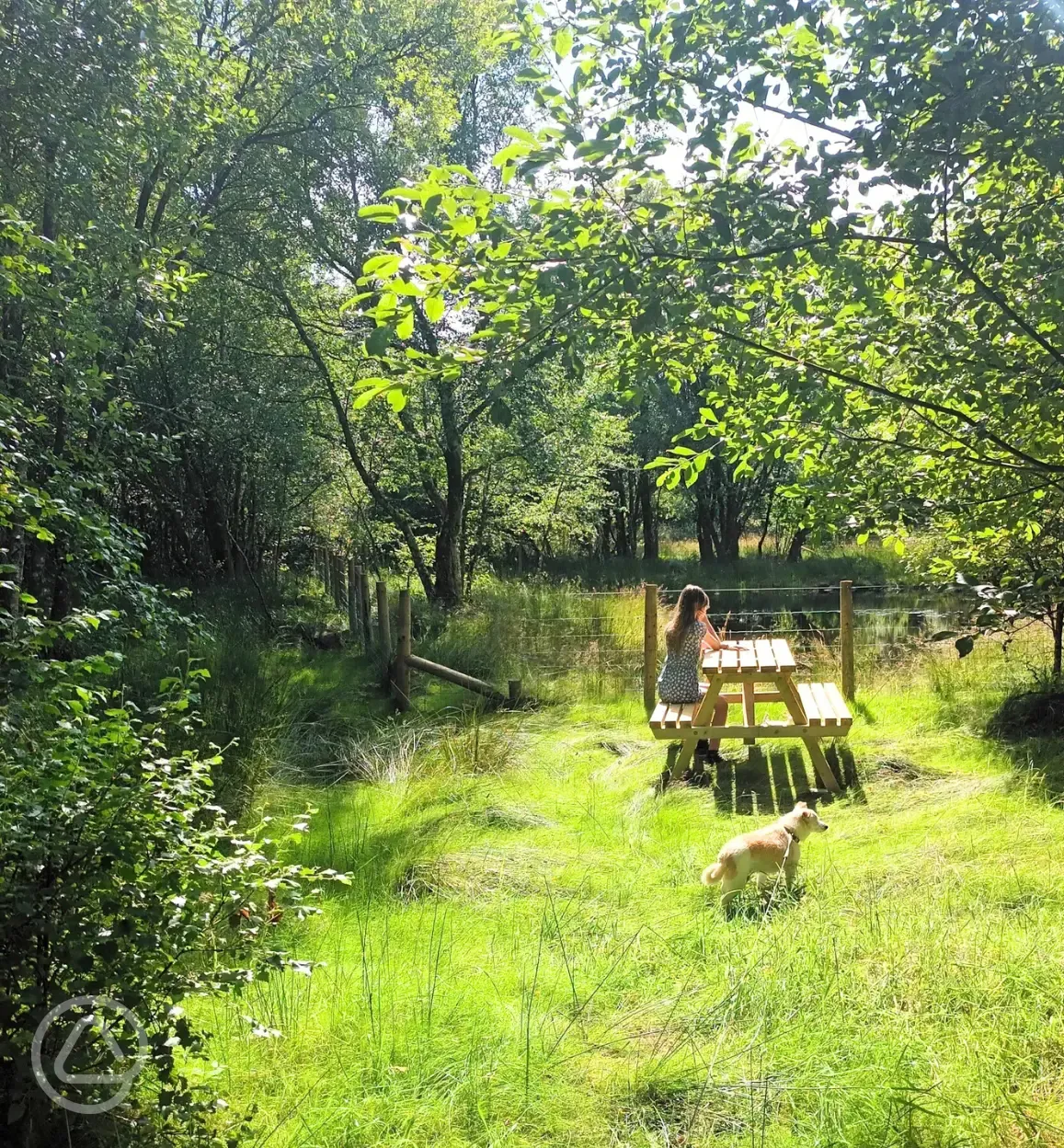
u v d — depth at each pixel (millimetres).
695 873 5254
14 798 2727
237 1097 3186
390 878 5422
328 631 12742
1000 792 6191
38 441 6430
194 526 18266
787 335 3492
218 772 6656
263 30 11891
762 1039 3371
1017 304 3041
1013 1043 3172
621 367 3328
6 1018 2432
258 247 12641
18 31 6879
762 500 26734
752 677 6832
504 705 9789
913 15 2635
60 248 4934
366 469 18266
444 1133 2998
